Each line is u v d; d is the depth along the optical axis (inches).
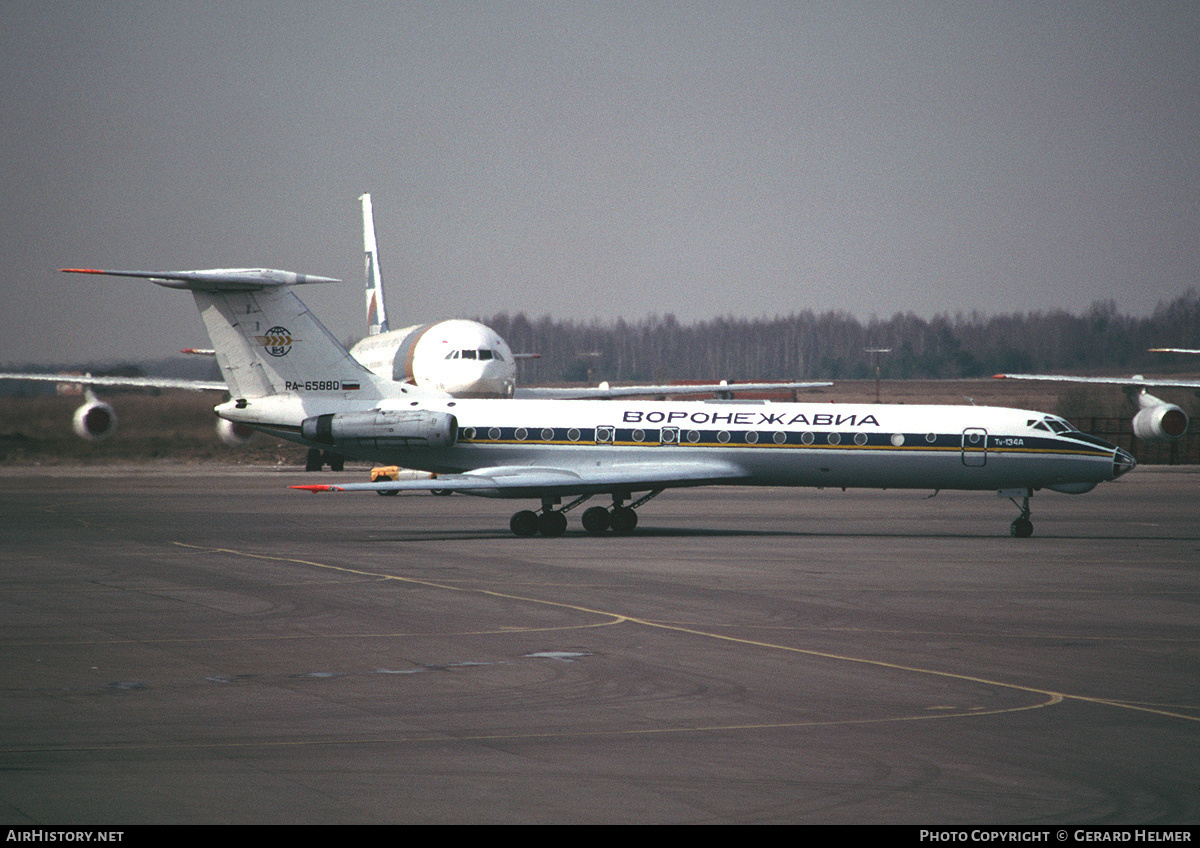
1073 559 4116.6
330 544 4512.8
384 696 2010.3
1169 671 2249.0
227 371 5364.2
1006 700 1999.3
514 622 2758.4
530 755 1660.9
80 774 1561.3
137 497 6953.7
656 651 2413.9
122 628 2664.9
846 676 2182.6
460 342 7839.6
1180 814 1430.9
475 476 4909.0
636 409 5162.4
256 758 1638.8
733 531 5162.4
